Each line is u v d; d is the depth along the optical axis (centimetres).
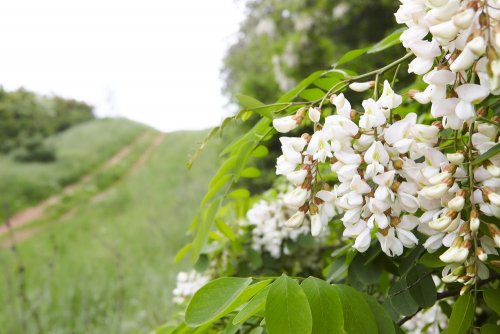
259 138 41
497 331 31
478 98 25
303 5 276
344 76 42
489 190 26
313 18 269
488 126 28
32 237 484
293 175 31
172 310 179
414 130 28
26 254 380
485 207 27
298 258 71
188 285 71
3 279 280
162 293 215
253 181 206
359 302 29
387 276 50
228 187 45
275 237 67
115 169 801
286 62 274
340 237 68
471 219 26
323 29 269
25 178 681
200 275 72
